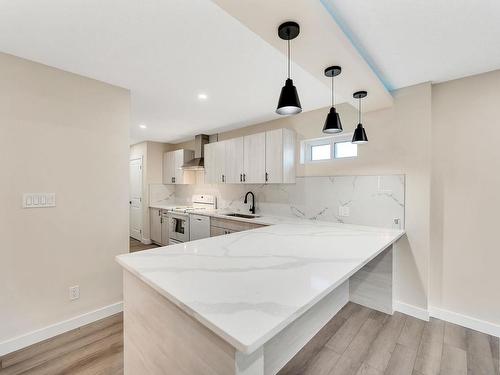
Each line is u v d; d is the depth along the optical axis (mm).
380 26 1514
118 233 2477
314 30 1289
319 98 2715
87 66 2059
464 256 2193
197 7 1377
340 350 1919
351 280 2648
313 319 1646
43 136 2025
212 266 1241
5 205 1860
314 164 3104
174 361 985
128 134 2539
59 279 2117
